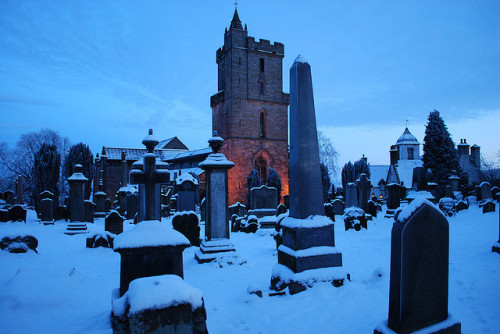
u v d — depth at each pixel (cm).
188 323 345
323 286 580
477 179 4147
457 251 849
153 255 484
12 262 804
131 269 475
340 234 1330
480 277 594
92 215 1811
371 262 804
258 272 779
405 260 349
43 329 424
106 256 959
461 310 463
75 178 1501
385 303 503
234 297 593
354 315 468
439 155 3294
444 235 377
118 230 1220
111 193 4709
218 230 925
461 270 650
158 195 1178
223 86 4294
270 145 4203
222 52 4319
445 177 3231
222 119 4191
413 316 350
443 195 3203
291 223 640
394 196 1966
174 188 3178
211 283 696
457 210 1958
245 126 4078
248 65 4150
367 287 589
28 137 4894
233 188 3962
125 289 471
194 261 904
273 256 955
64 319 460
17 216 1683
